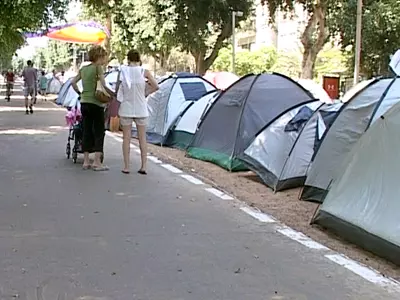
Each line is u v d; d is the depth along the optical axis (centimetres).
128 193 933
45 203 847
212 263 601
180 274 565
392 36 3312
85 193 921
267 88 1292
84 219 763
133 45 3928
